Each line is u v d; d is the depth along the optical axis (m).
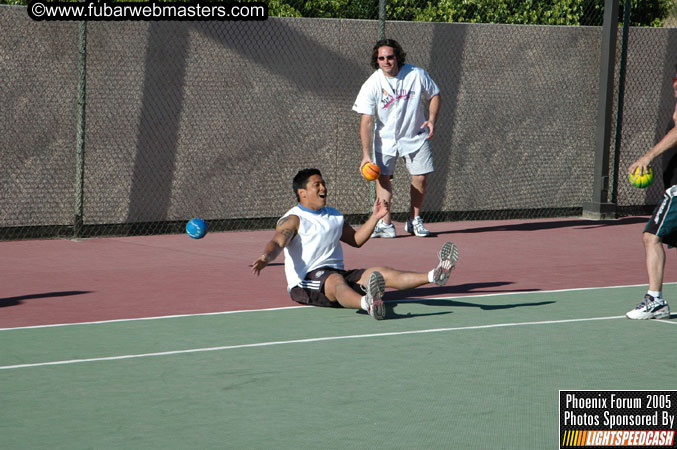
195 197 25.31
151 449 8.74
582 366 11.87
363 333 13.62
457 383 11.02
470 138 28.05
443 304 15.91
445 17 35.69
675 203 14.59
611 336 13.59
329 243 15.33
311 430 9.30
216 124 25.31
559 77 29.06
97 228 24.33
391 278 15.09
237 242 23.66
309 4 32.75
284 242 14.67
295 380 11.10
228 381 11.05
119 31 23.98
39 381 11.02
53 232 23.94
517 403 10.25
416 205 24.97
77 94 23.66
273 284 17.78
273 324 14.23
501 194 28.70
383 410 9.96
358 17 33.72
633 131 30.27
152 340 13.16
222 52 25.16
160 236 24.59
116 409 9.95
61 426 9.40
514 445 8.91
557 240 24.58
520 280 18.48
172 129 24.83
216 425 9.45
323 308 15.45
